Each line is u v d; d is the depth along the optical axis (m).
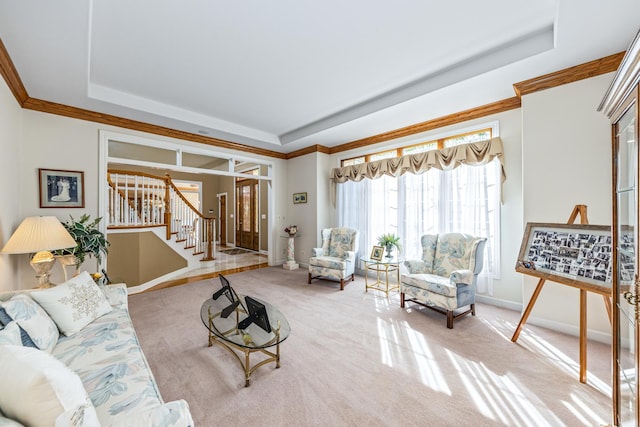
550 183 2.60
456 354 2.18
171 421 0.94
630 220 1.23
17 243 2.13
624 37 2.01
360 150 4.91
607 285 1.70
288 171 5.98
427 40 2.29
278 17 2.00
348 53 2.48
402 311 3.15
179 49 2.39
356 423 1.47
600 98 2.36
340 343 2.38
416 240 4.08
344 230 4.69
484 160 3.29
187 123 3.92
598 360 2.06
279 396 1.69
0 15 1.70
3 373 0.81
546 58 2.29
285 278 4.75
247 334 1.88
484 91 2.93
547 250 2.11
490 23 2.09
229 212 9.05
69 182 3.28
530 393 1.71
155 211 4.95
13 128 2.68
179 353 2.20
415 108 3.39
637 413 1.06
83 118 3.39
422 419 1.50
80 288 1.97
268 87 3.15
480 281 3.38
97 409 1.08
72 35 1.92
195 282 4.47
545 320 2.64
